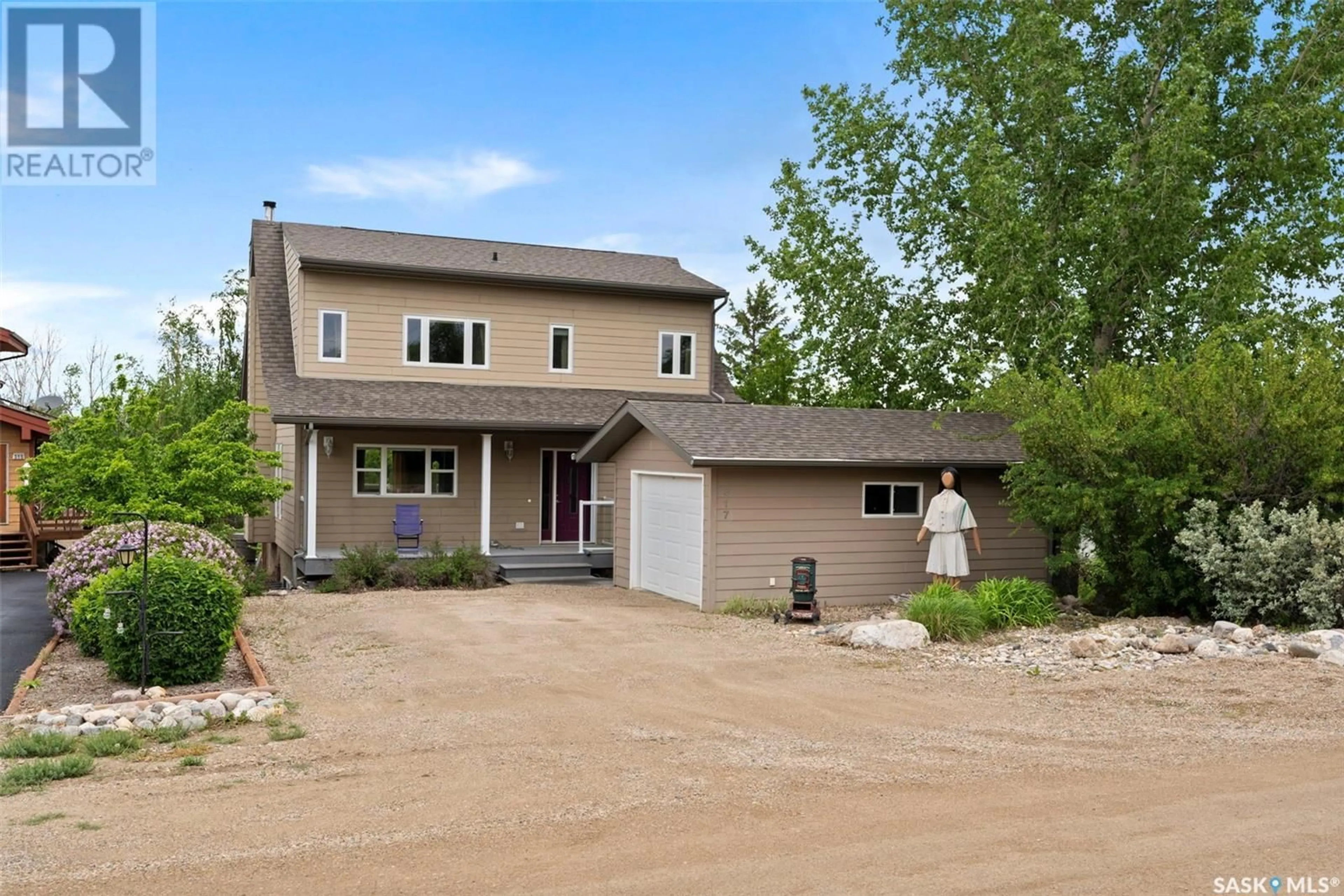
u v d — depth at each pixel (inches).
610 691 376.2
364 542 832.3
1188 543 524.1
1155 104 823.1
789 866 198.5
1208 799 240.5
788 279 955.3
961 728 322.0
